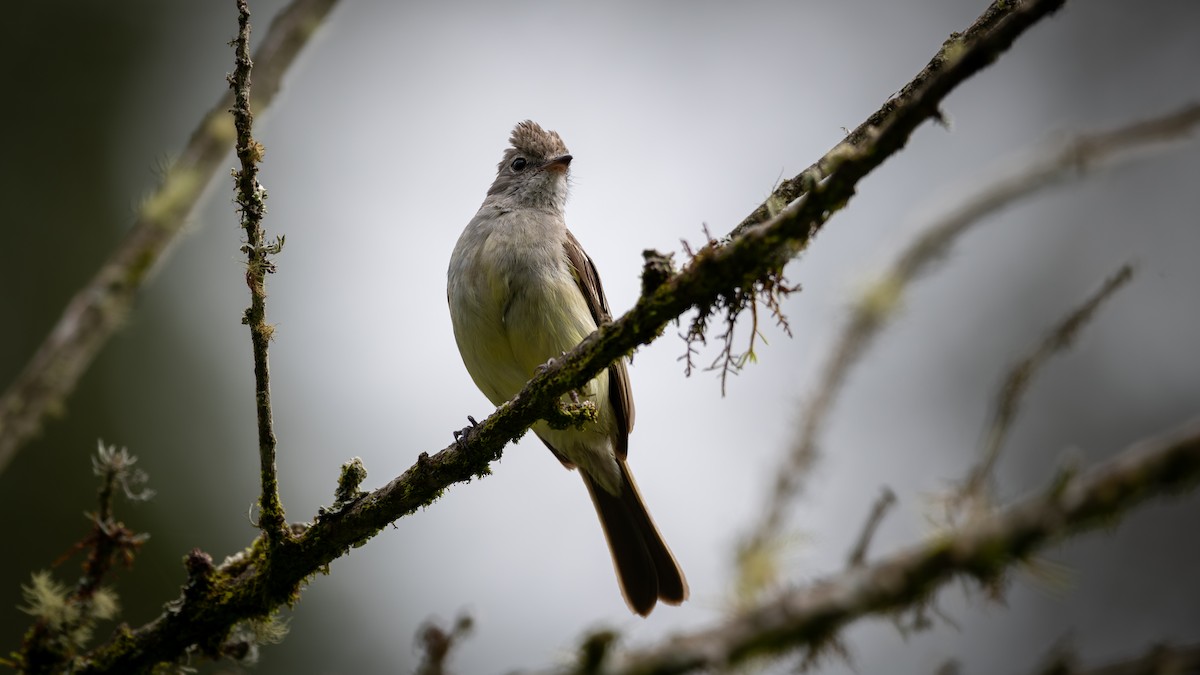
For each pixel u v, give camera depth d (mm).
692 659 4289
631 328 6344
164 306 14953
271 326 6629
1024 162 7016
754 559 5023
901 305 6605
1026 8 4785
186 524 14125
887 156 5227
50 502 13656
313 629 13805
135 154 15945
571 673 4355
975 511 4500
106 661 6961
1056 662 4281
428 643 5008
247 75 6344
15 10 16047
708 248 6027
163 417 14523
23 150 15602
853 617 4219
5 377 14555
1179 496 3889
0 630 12945
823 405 6344
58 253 15258
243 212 6422
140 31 16344
